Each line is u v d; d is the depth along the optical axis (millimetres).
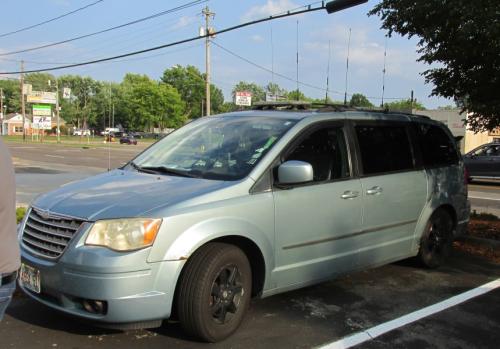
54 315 4398
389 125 5660
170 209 3742
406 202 5602
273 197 4289
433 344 4117
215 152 4688
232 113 5477
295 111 5141
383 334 4277
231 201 4031
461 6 6426
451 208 6352
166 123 112938
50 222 3859
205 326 3832
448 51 7199
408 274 6027
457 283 5742
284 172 4203
